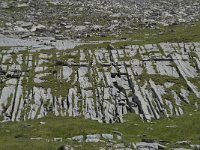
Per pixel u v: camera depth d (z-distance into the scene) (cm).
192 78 6600
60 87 6319
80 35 9231
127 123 5350
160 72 6750
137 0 13138
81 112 5756
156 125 5122
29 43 8212
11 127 4959
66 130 4706
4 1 11975
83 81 6469
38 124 5156
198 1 13362
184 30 9181
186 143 3912
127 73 6669
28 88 6297
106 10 11650
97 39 8806
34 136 4459
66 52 7494
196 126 4688
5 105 5928
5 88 6288
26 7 11569
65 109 5844
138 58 7144
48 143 3888
